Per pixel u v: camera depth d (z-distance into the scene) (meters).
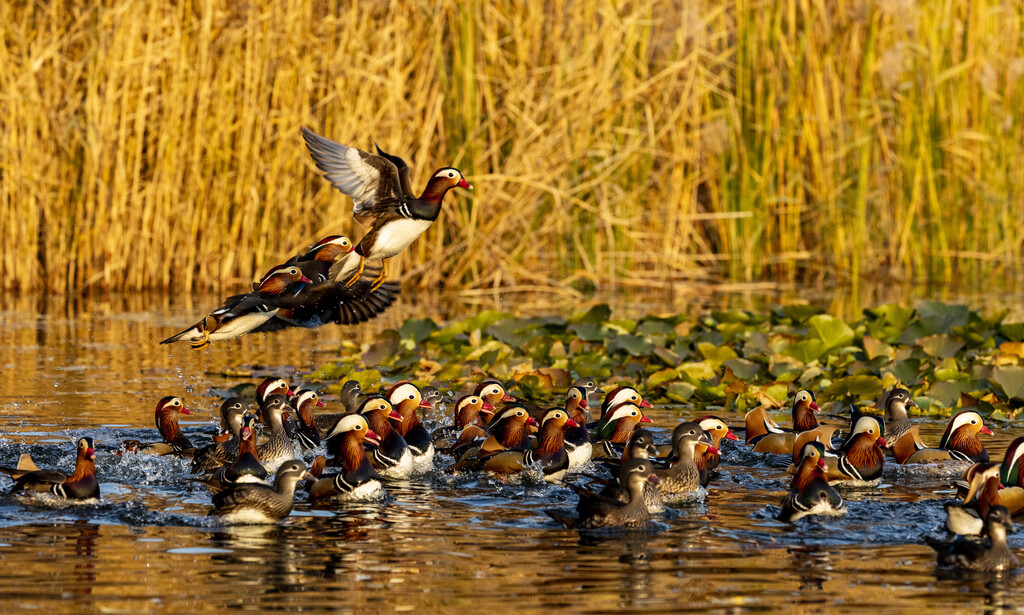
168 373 16.80
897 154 27.69
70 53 24.28
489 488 11.12
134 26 23.61
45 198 24.05
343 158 10.61
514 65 25.58
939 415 14.49
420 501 10.52
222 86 24.25
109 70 23.67
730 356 17.03
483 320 19.44
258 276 24.91
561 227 25.97
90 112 23.72
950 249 28.08
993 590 7.97
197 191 24.62
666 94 26.36
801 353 17.20
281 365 17.78
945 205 27.98
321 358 18.52
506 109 25.30
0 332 19.98
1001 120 27.56
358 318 10.64
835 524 9.65
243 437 10.81
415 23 24.88
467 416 13.33
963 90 27.56
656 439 12.88
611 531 9.43
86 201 24.22
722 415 14.51
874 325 18.36
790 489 10.51
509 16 25.25
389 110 24.27
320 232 25.02
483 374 16.72
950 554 8.59
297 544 8.97
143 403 14.55
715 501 10.53
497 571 8.30
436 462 12.36
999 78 27.70
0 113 23.72
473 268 25.91
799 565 8.51
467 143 25.00
